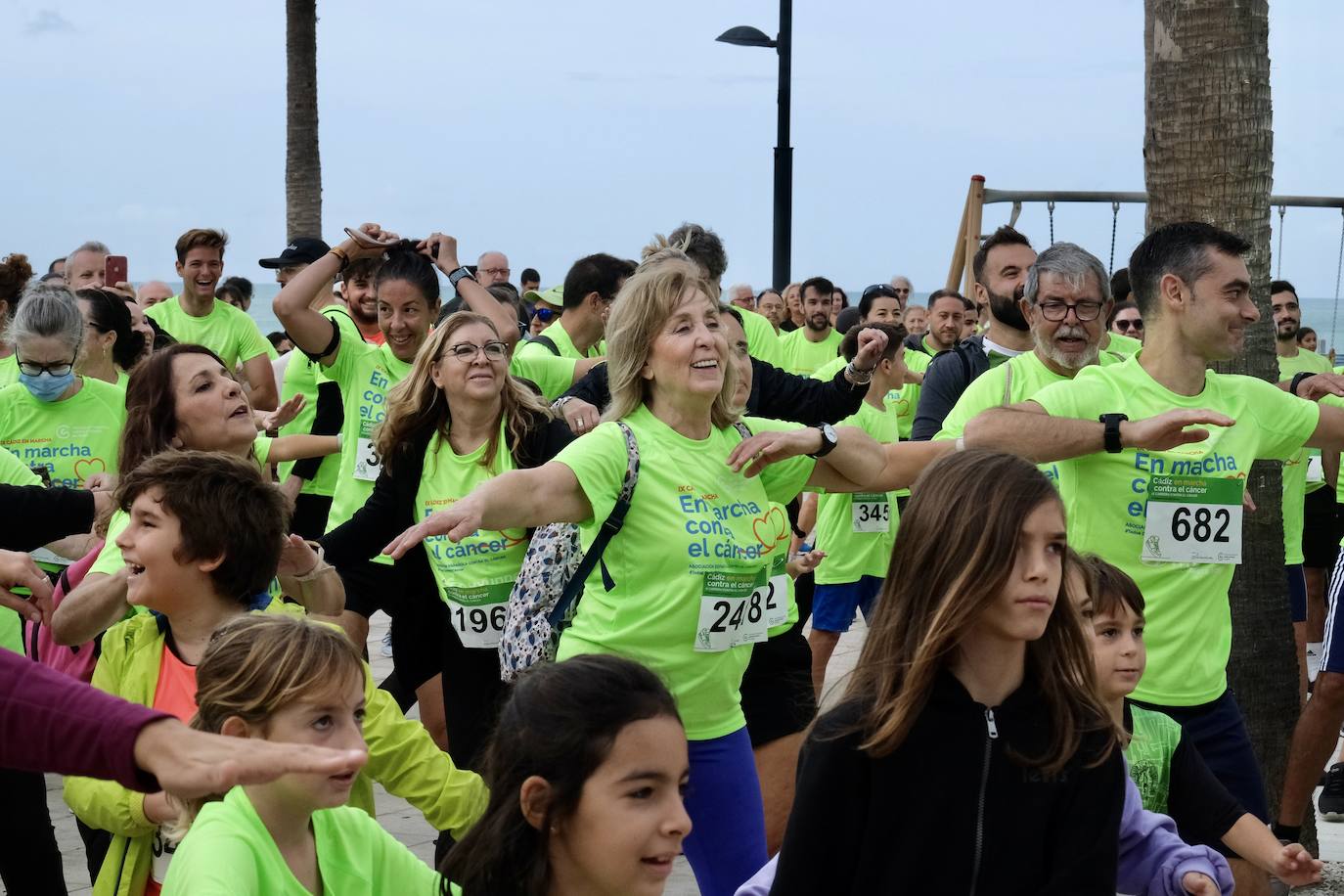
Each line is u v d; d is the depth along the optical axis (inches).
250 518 139.7
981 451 111.2
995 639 109.3
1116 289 362.6
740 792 165.2
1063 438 171.0
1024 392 219.3
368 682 141.4
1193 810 146.4
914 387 425.4
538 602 164.6
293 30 769.6
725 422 167.0
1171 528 177.2
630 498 158.9
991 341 254.2
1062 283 214.7
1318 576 407.2
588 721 103.6
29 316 238.7
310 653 114.7
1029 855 108.4
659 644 160.7
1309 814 241.9
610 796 103.3
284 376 381.1
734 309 231.1
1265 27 234.8
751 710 211.0
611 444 158.6
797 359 538.3
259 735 114.7
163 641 141.1
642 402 164.6
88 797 132.0
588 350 303.9
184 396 174.7
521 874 105.7
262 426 262.8
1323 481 397.1
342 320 279.4
